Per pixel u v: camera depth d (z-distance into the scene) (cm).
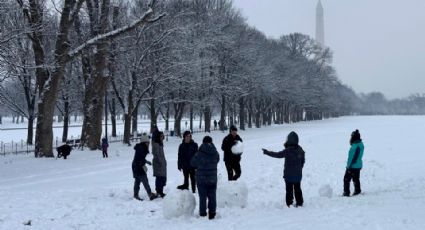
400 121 10038
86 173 1994
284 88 7962
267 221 857
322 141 3919
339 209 938
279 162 2258
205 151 985
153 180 1692
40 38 2842
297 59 9331
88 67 3600
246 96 6612
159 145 1277
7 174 2044
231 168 1355
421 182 1541
